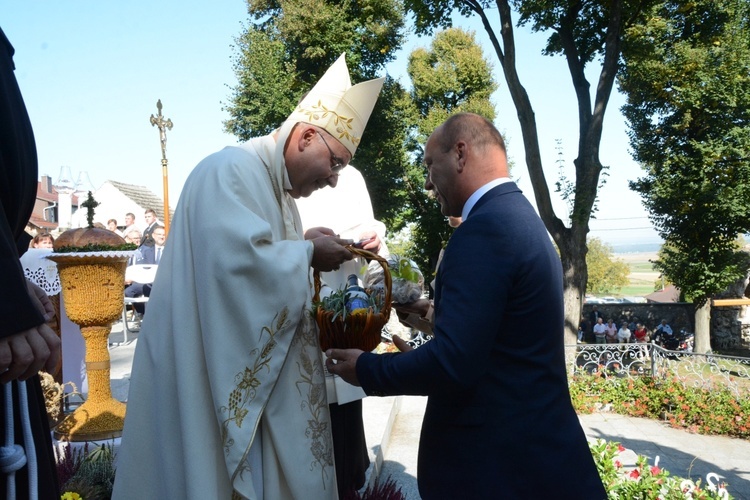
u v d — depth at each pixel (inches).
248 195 87.8
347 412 116.7
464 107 1343.5
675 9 798.5
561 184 618.8
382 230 127.3
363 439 130.0
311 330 92.4
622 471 168.7
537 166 601.6
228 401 81.6
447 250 75.0
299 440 88.7
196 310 85.6
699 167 826.8
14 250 51.5
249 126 920.9
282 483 88.6
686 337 949.8
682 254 888.9
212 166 89.0
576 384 450.3
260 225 84.0
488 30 593.3
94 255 154.1
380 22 940.0
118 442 155.9
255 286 82.7
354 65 952.9
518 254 71.9
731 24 793.6
